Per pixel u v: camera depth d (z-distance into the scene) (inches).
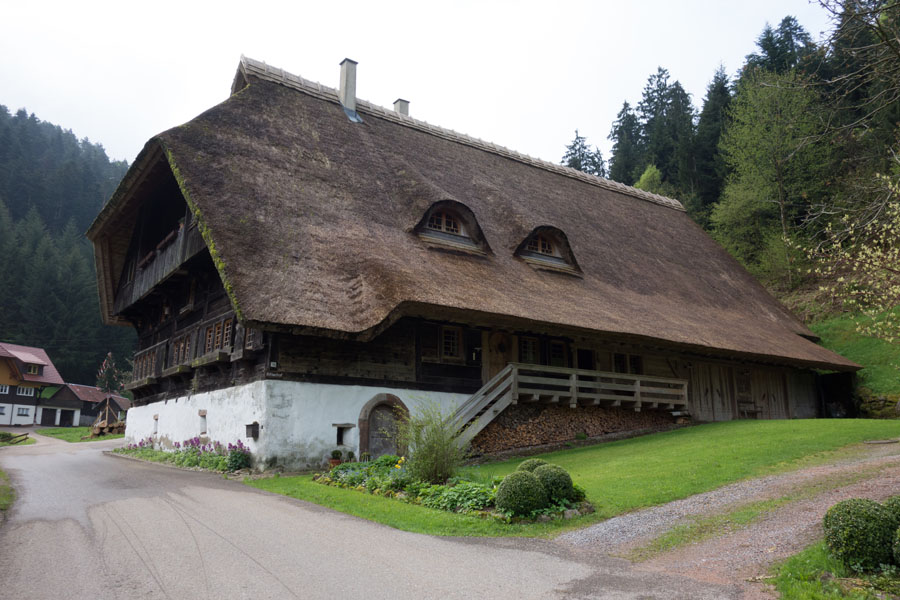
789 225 1409.9
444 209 765.9
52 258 3070.9
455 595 223.3
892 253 608.4
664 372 919.0
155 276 886.4
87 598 212.5
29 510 371.6
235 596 217.3
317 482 504.7
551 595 224.8
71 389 2578.7
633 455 568.7
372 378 644.1
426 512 375.9
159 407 894.4
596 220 1093.1
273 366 585.3
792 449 510.9
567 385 747.4
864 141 687.1
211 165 653.9
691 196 1769.2
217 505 397.4
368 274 601.0
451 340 724.7
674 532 313.0
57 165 4416.8
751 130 1422.2
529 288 732.7
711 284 1101.7
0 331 2760.8
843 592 218.5
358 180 776.3
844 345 1111.6
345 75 946.7
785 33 1945.1
